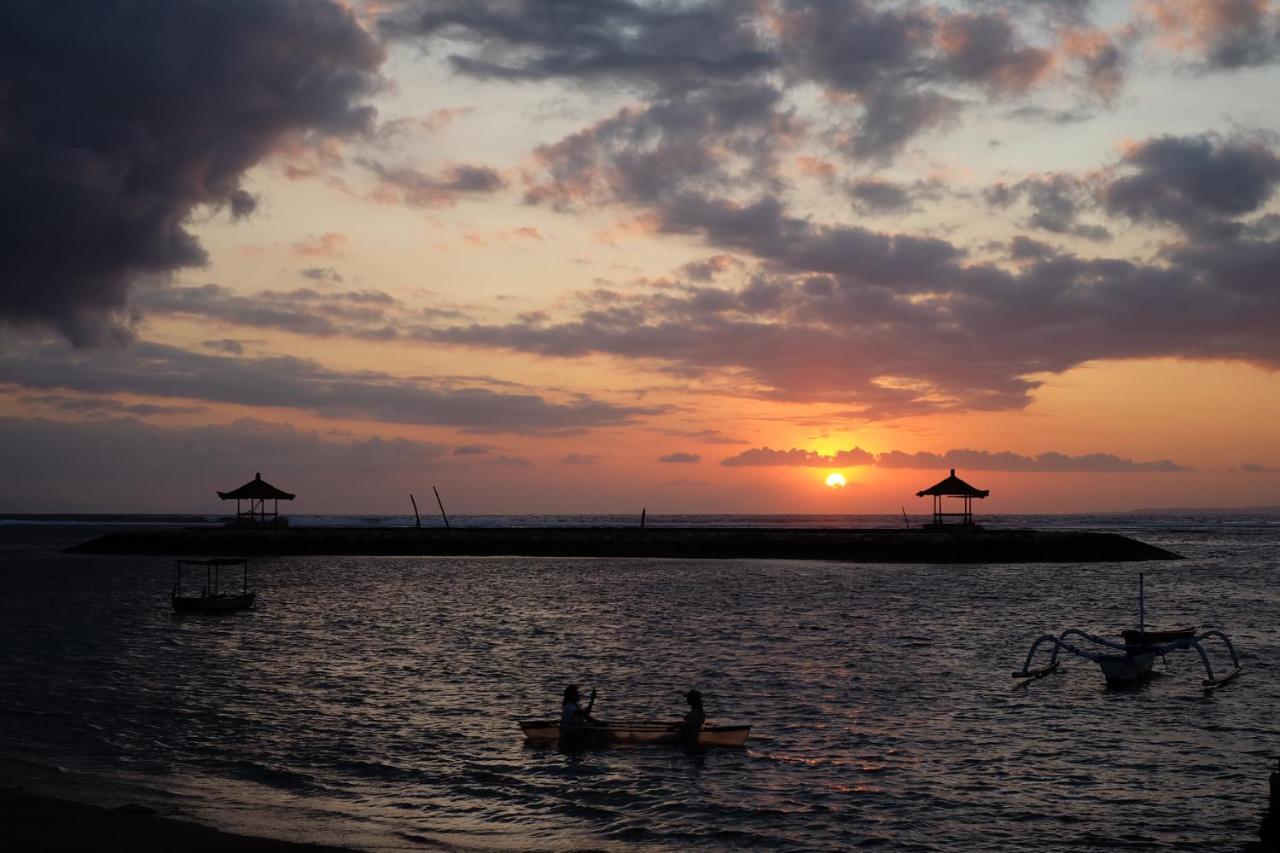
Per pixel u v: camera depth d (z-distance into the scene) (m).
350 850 14.74
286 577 72.31
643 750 21.45
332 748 21.50
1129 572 78.44
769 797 18.17
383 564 86.88
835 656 34.91
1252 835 16.36
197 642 38.28
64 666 32.25
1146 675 29.92
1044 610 50.91
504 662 33.53
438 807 17.48
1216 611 51.47
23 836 14.08
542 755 21.03
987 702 27.02
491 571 78.50
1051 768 20.34
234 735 22.61
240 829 15.78
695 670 31.92
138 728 23.22
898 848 15.62
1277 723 24.67
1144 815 17.34
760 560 92.19
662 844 15.66
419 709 25.69
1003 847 15.73
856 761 20.72
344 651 36.03
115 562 88.69
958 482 97.12
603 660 33.97
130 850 13.65
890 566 84.19
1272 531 188.50
